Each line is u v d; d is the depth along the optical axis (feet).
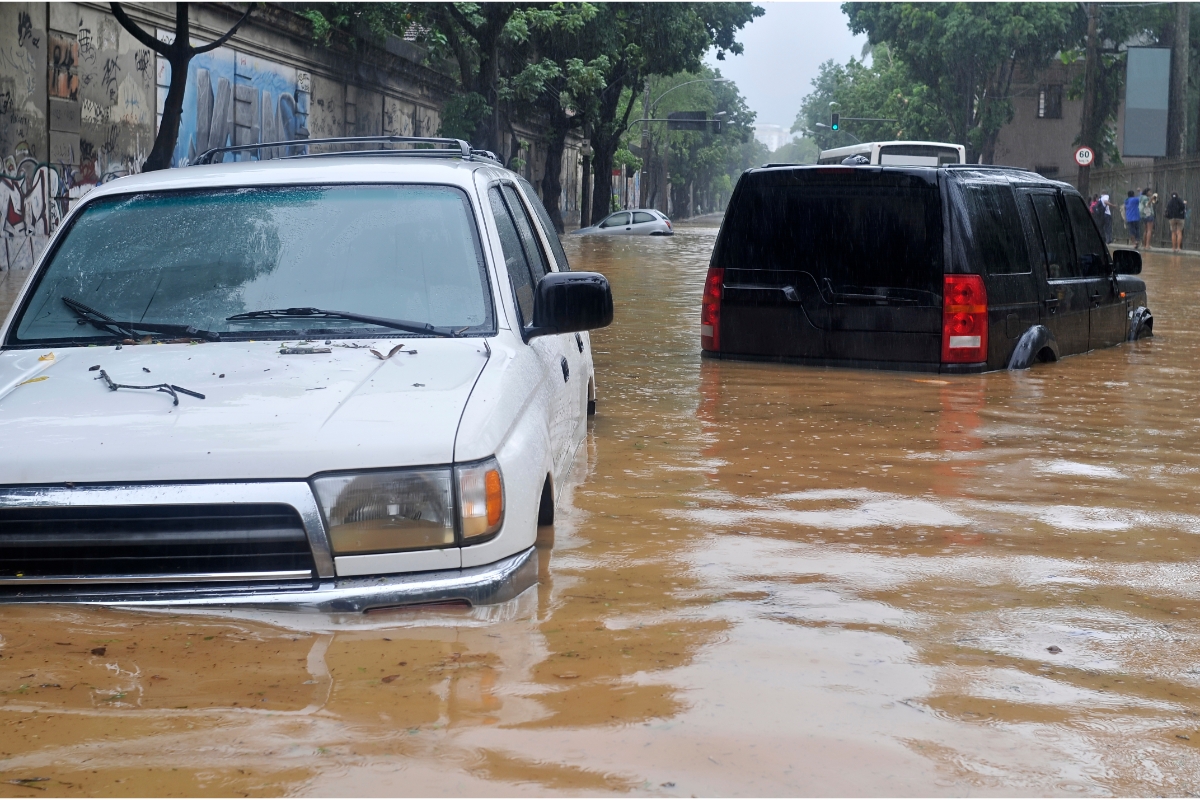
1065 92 198.08
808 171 29.17
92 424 11.30
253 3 58.70
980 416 23.43
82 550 10.78
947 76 187.11
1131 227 128.67
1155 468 19.16
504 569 11.16
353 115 112.27
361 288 14.01
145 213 14.83
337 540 10.74
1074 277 32.48
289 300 13.91
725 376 28.25
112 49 71.51
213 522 10.70
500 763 8.34
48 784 7.97
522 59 125.90
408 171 15.15
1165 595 12.76
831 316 29.07
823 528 15.24
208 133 83.76
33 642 10.11
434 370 12.57
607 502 16.42
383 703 9.22
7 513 10.71
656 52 156.97
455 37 104.22
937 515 16.02
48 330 13.82
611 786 8.05
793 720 9.20
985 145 186.29
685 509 16.07
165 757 8.34
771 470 18.65
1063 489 17.69
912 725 9.19
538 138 197.16
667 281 62.85
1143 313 37.09
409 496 10.84
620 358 31.71
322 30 94.99
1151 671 10.53
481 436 11.30
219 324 13.71
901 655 10.73
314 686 9.48
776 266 29.68
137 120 74.54
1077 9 169.48
